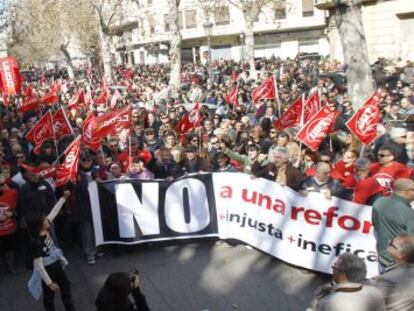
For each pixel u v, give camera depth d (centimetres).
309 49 5159
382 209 526
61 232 879
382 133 916
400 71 1925
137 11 6228
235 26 5325
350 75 1141
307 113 1048
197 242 838
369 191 656
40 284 573
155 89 2469
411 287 400
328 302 362
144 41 6225
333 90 1561
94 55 5384
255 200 763
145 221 807
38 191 755
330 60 2772
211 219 812
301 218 705
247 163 898
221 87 2120
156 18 5919
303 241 705
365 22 3008
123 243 798
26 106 1816
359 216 662
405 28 2880
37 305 669
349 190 691
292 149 931
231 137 1109
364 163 671
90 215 781
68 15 4619
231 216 799
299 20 5084
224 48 5538
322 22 4975
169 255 793
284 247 725
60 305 662
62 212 846
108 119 952
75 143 774
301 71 2672
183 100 1997
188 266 748
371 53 3014
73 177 768
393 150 692
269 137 1088
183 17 5603
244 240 784
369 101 805
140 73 4347
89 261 780
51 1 4600
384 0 2905
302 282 679
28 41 5484
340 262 372
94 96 2339
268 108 1328
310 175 763
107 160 961
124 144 1077
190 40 5672
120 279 407
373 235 654
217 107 1658
